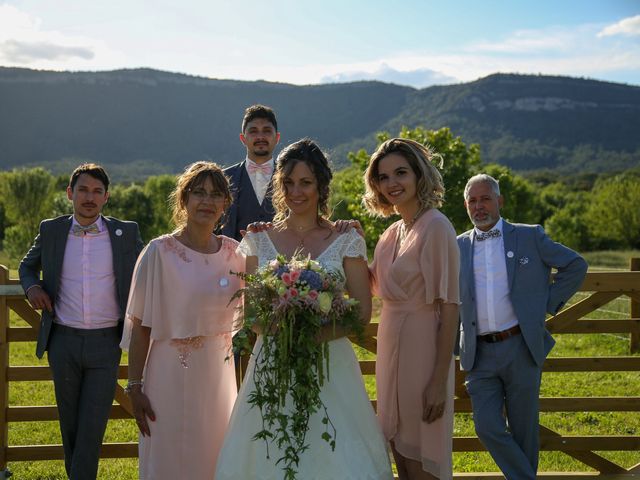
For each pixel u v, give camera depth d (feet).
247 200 17.11
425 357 12.45
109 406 14.76
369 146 545.85
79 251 14.66
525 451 14.46
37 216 154.40
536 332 14.11
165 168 542.57
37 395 26.35
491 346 14.47
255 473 11.78
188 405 12.69
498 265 14.62
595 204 188.34
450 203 66.18
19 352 34.45
